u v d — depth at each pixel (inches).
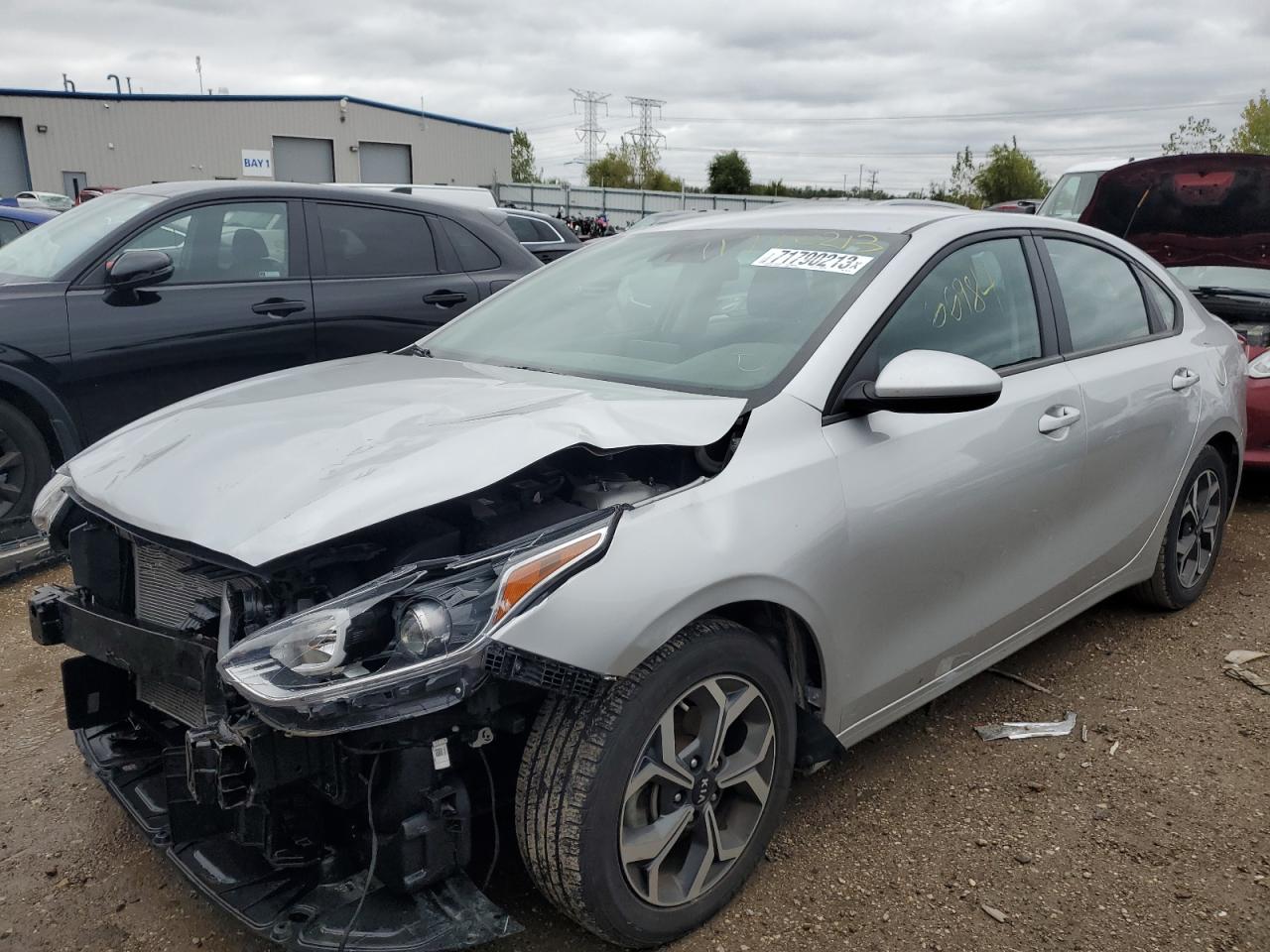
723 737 92.9
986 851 108.6
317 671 74.1
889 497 105.4
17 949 94.0
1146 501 150.6
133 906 100.0
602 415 94.9
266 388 116.6
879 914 98.4
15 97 1691.7
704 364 111.3
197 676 86.0
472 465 85.3
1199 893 102.1
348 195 235.3
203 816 86.4
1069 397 131.3
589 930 89.0
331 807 86.1
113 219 206.7
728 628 92.5
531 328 133.4
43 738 131.5
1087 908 99.9
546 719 85.4
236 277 214.4
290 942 80.0
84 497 99.0
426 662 74.5
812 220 134.0
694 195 1768.0
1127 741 131.6
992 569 122.5
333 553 82.4
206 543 81.6
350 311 227.1
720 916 97.5
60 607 102.6
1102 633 165.3
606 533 83.7
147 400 202.1
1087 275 147.4
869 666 108.3
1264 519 228.5
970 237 127.0
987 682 148.1
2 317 183.2
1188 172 217.5
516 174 3393.2
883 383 100.7
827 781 121.4
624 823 86.9
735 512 92.7
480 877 99.4
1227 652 158.2
